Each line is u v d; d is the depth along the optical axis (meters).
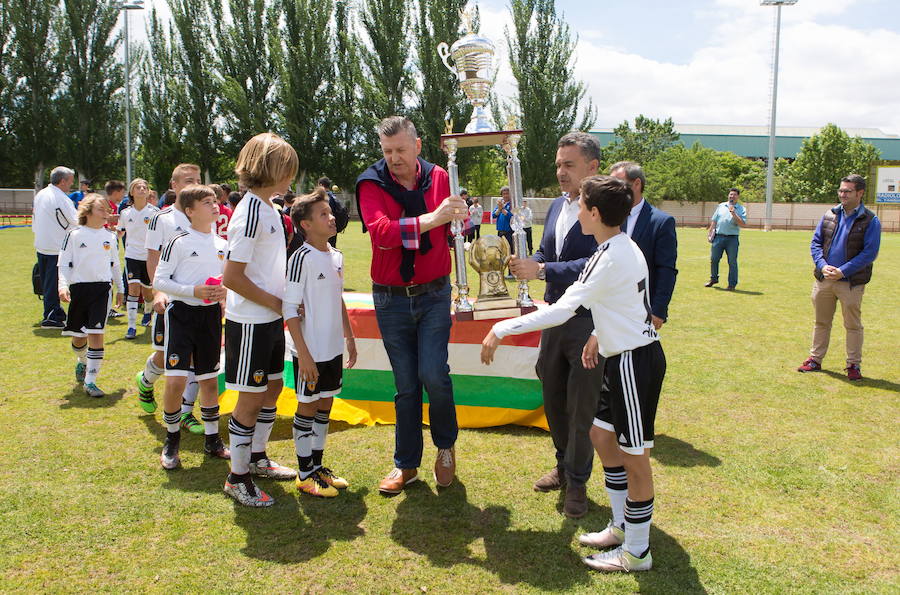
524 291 3.47
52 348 6.67
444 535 3.11
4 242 18.50
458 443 4.32
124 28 32.38
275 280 3.44
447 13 34.88
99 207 5.07
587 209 2.71
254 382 3.34
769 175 37.62
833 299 5.89
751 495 3.53
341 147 39.31
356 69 37.25
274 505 3.41
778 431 4.51
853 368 5.80
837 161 59.31
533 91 39.06
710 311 9.11
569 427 3.39
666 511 3.34
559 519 3.29
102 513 3.27
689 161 52.38
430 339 3.40
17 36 35.94
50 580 2.68
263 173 3.22
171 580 2.70
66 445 4.15
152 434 4.39
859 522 3.24
